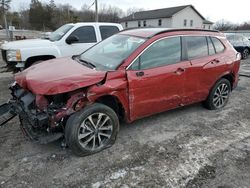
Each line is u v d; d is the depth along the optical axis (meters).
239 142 3.66
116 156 3.20
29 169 2.90
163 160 3.15
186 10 44.19
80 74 3.07
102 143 3.30
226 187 2.69
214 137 3.80
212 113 4.75
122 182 2.73
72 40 6.52
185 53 4.02
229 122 4.37
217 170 2.97
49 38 7.12
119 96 3.28
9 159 3.07
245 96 6.01
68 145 3.06
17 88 3.48
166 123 4.23
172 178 2.81
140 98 3.52
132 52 3.46
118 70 3.28
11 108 3.37
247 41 14.34
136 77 3.39
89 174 2.84
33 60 6.26
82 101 3.00
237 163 3.13
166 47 3.78
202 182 2.76
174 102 4.01
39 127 2.92
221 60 4.57
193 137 3.77
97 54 3.98
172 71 3.78
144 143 3.54
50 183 2.68
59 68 3.38
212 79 4.50
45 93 2.77
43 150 3.29
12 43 6.46
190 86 4.14
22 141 3.50
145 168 2.97
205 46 4.38
